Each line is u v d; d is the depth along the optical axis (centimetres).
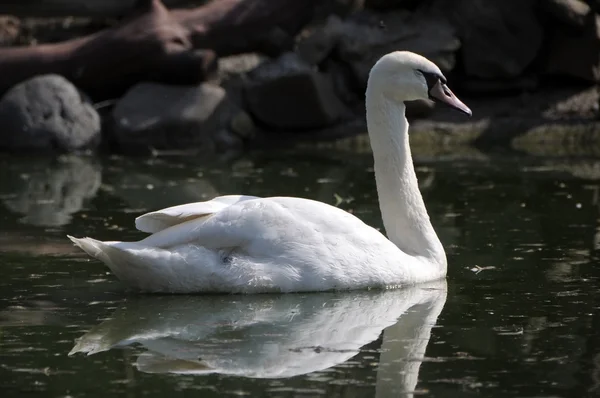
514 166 1833
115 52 2100
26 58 2108
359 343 880
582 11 2177
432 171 1786
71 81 2134
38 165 1845
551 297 1021
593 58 2203
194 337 896
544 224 1359
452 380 788
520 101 2223
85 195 1565
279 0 2225
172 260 996
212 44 2191
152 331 913
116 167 1822
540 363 825
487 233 1312
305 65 2178
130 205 1487
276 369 809
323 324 934
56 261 1166
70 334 905
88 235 1294
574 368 814
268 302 997
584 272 1114
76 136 2019
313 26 2431
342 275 1025
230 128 2108
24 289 1050
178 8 2306
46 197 1549
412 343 879
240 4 2206
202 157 1945
